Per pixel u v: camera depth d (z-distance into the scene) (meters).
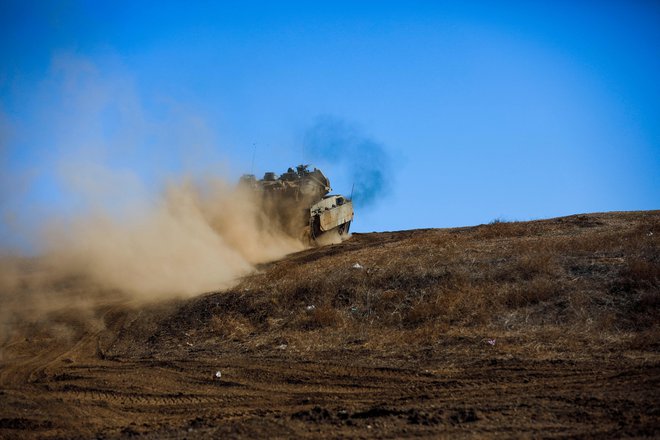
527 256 35.34
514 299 30.81
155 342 31.81
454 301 31.44
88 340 31.98
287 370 25.88
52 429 20.75
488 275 33.84
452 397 21.05
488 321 29.30
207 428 19.33
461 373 23.58
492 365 24.02
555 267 33.72
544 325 28.14
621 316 27.98
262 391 23.78
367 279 35.44
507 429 17.47
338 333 30.53
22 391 24.91
